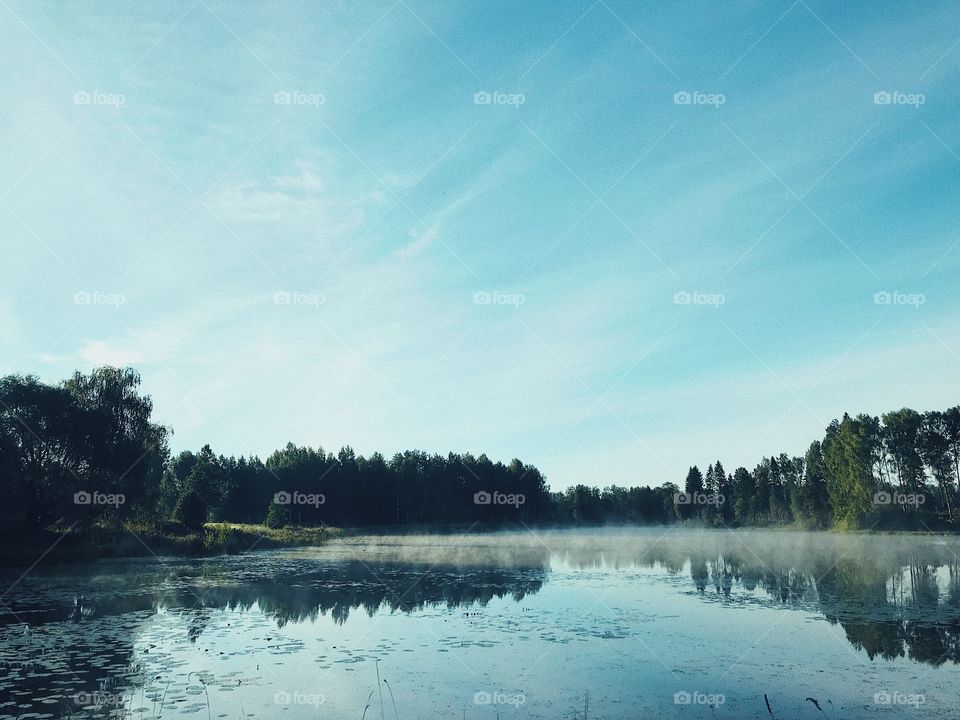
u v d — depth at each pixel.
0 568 36.81
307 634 18.05
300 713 11.41
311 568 36.91
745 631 18.39
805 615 20.81
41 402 44.28
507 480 132.00
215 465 83.88
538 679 13.62
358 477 110.19
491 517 127.38
